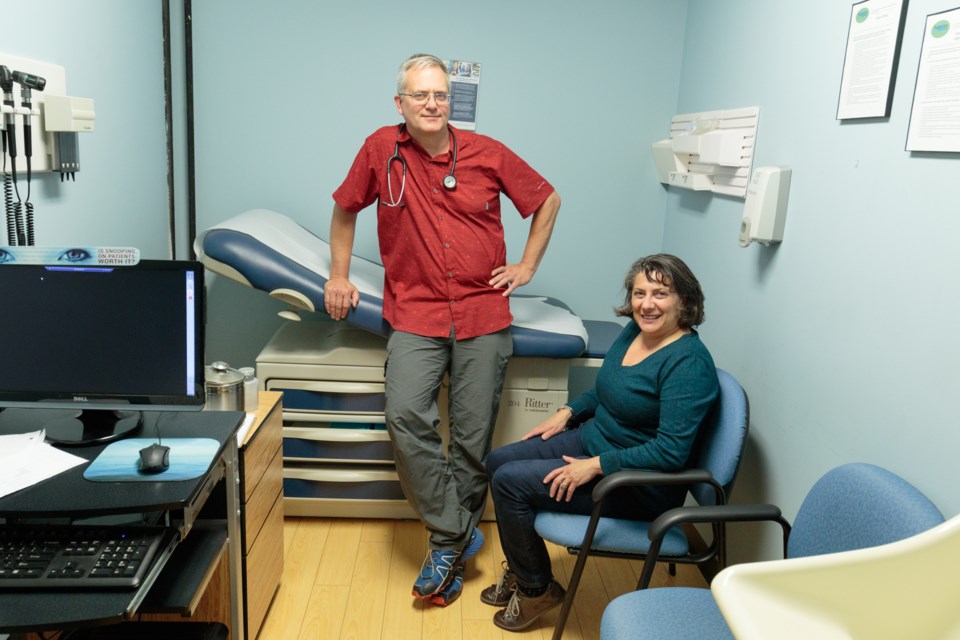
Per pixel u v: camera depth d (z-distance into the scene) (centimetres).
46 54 190
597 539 180
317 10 281
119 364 156
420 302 223
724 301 245
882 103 159
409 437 215
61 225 201
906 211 150
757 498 212
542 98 295
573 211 307
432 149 214
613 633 141
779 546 194
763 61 221
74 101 187
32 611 114
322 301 228
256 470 189
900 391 150
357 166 222
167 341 156
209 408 185
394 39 285
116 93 234
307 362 242
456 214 217
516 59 291
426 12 284
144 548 127
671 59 297
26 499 130
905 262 150
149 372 157
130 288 155
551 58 292
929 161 144
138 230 255
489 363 225
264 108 287
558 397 250
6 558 123
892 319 153
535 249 234
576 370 326
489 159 218
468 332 222
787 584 96
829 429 176
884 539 131
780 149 208
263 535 200
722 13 256
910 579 99
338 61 285
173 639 159
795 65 201
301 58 284
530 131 298
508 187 223
